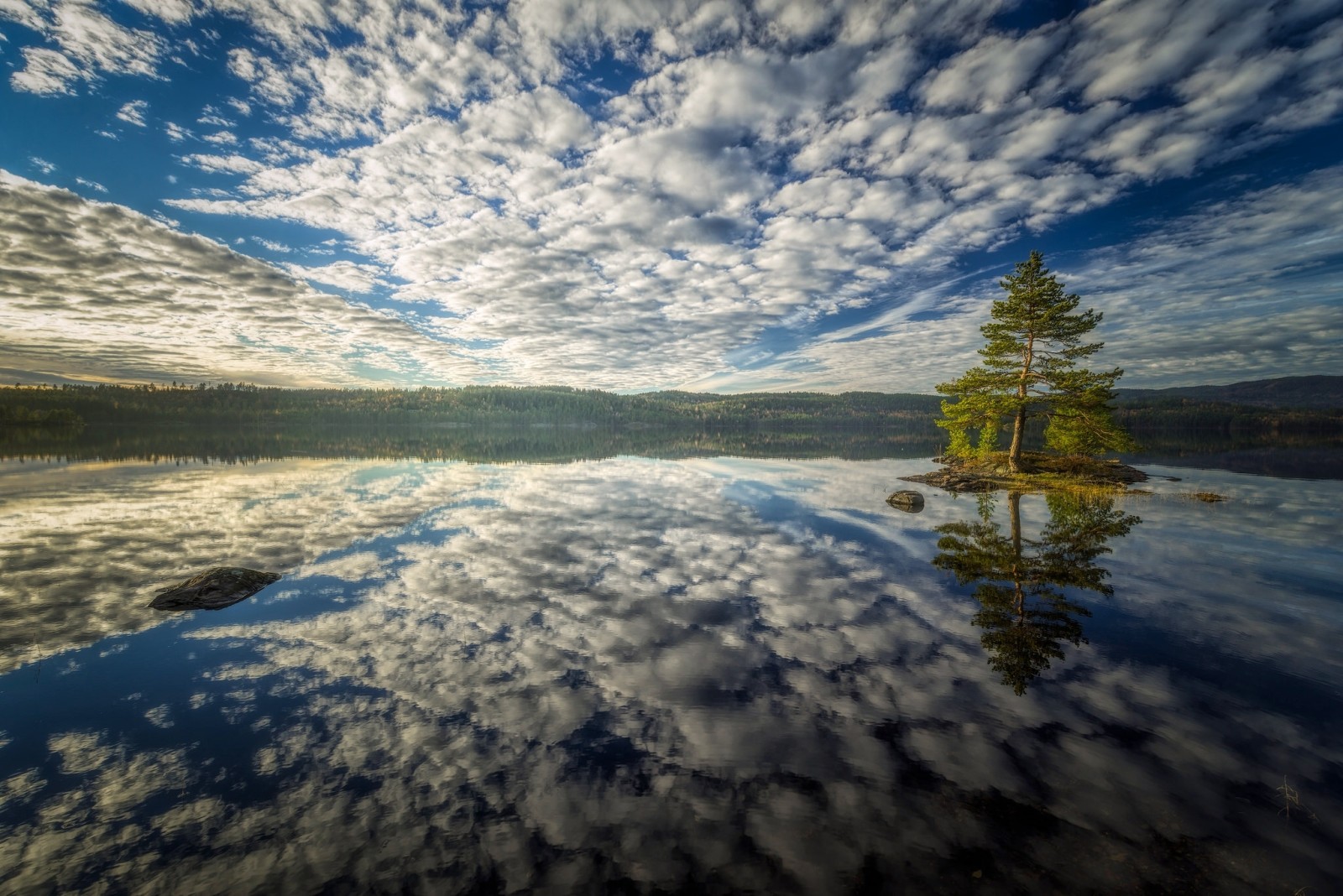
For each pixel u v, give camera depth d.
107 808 5.12
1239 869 4.32
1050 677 7.64
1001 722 6.48
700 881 4.26
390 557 14.31
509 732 6.35
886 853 4.51
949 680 7.55
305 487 28.34
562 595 11.28
